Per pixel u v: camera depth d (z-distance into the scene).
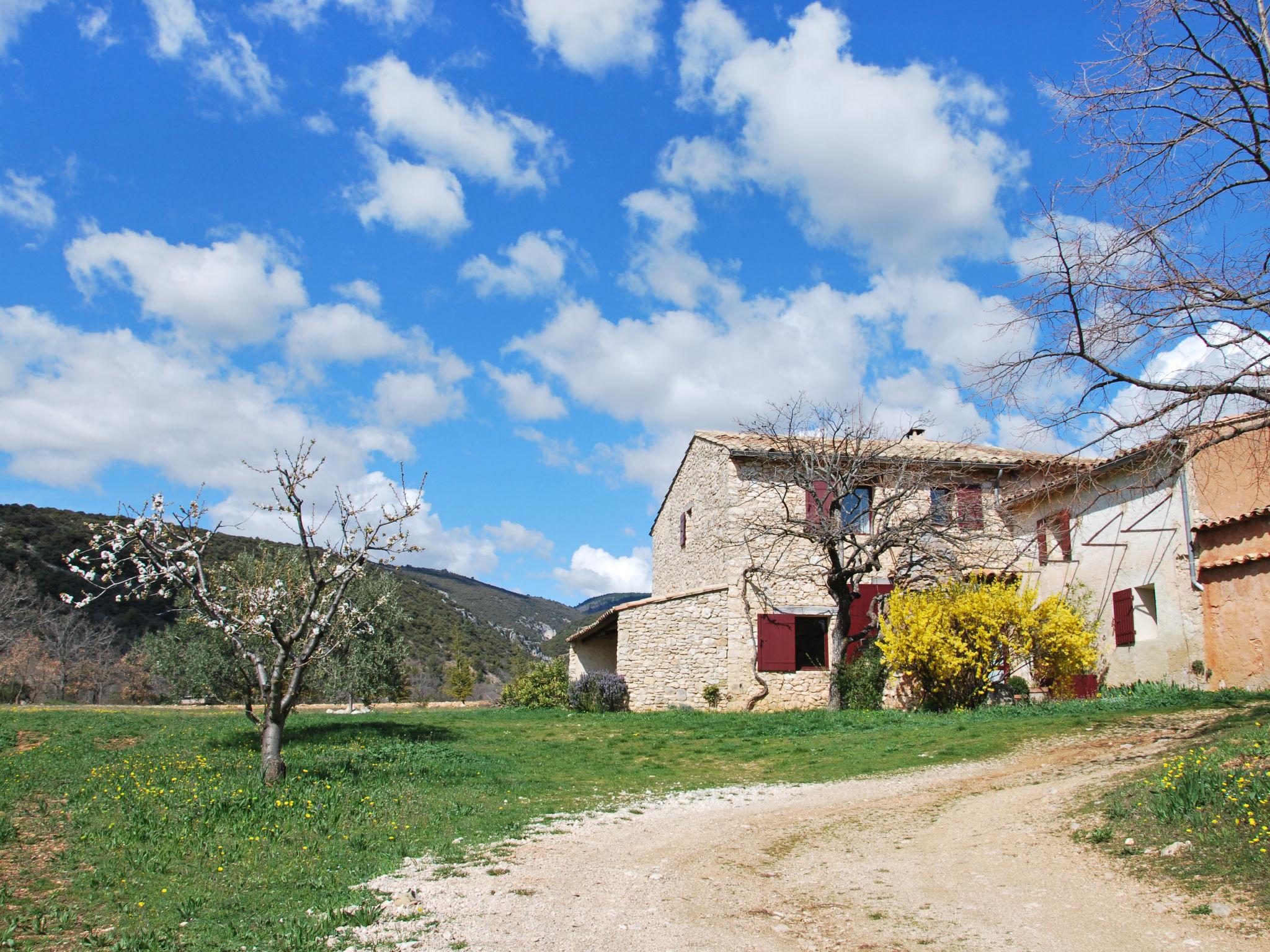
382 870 7.80
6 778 11.87
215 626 12.92
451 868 7.88
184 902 6.78
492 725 19.11
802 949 5.82
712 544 23.91
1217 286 9.46
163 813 9.73
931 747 14.28
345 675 24.91
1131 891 6.50
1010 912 6.34
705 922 6.37
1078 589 20.80
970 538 20.50
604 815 10.57
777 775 13.32
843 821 9.86
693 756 15.15
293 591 14.67
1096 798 9.08
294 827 9.27
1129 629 18.91
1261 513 15.65
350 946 5.83
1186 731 12.36
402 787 11.80
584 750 15.80
